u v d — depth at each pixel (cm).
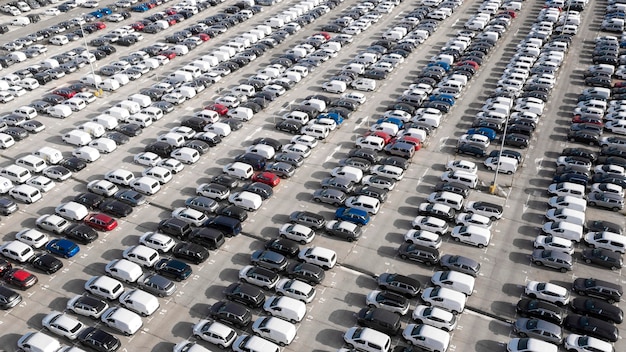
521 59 10775
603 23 12594
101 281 5597
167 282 5662
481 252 6294
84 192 7362
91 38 12731
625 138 8406
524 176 7638
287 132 8806
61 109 9181
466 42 11738
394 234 6588
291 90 10181
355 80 10375
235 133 8769
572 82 10281
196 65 10862
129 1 14812
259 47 11750
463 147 8088
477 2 14738
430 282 5850
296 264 6012
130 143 8500
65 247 6150
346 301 5641
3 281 5831
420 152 8219
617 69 10569
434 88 10156
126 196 7056
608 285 5538
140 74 10719
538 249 6212
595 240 6244
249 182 7575
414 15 13412
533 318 5291
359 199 6938
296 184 7544
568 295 5500
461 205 6881
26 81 10181
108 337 5047
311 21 13525
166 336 5234
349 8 14538
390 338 5103
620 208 6912
